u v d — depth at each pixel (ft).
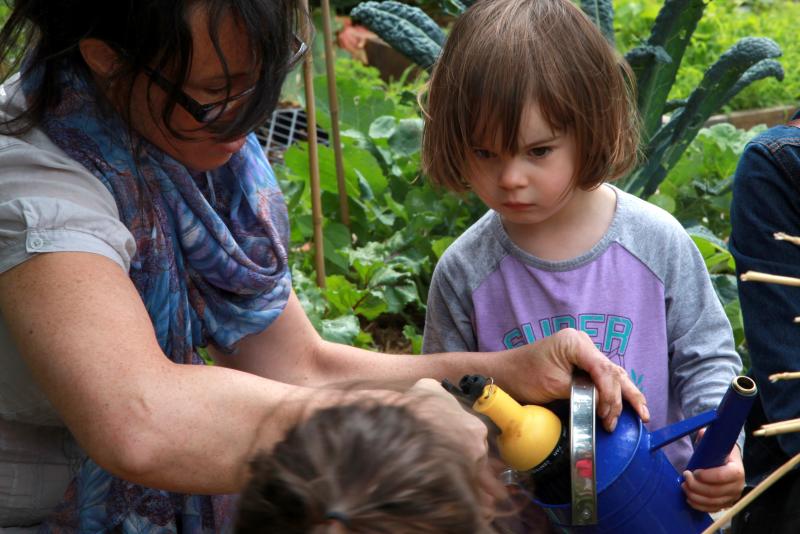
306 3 5.48
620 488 4.87
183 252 5.34
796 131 5.71
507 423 4.85
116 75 4.64
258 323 5.62
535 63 5.28
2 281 4.54
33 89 4.96
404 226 11.39
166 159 5.08
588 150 5.50
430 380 4.47
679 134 10.11
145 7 4.34
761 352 5.65
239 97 4.63
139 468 4.44
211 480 4.56
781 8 22.20
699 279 6.00
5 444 5.24
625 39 18.74
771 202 5.57
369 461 3.10
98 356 4.41
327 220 10.84
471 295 6.12
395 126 12.11
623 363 5.83
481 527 3.17
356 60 18.37
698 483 5.05
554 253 5.94
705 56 18.56
